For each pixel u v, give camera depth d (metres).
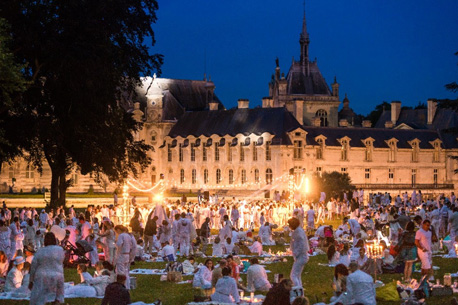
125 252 31.52
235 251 46.97
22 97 57.28
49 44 55.56
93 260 39.53
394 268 36.31
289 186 119.75
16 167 128.62
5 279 31.91
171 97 152.62
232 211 70.75
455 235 43.88
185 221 46.00
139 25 64.19
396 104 180.12
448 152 154.50
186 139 144.25
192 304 28.81
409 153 151.12
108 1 59.34
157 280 35.44
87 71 56.75
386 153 148.38
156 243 49.28
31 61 57.81
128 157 75.38
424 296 28.50
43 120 59.59
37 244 48.69
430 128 164.75
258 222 76.00
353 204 84.25
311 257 44.84
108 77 60.09
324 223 80.69
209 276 32.38
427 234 32.06
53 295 25.55
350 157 143.88
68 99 61.00
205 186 141.62
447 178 154.62
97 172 69.94
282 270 38.69
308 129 141.62
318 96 185.75
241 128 139.75
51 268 25.61
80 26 57.38
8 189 127.81
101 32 58.81
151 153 146.62
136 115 145.88
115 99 65.19
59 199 71.00
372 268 34.69
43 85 60.94
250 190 135.88
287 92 187.25
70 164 72.06
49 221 64.31
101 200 108.25
